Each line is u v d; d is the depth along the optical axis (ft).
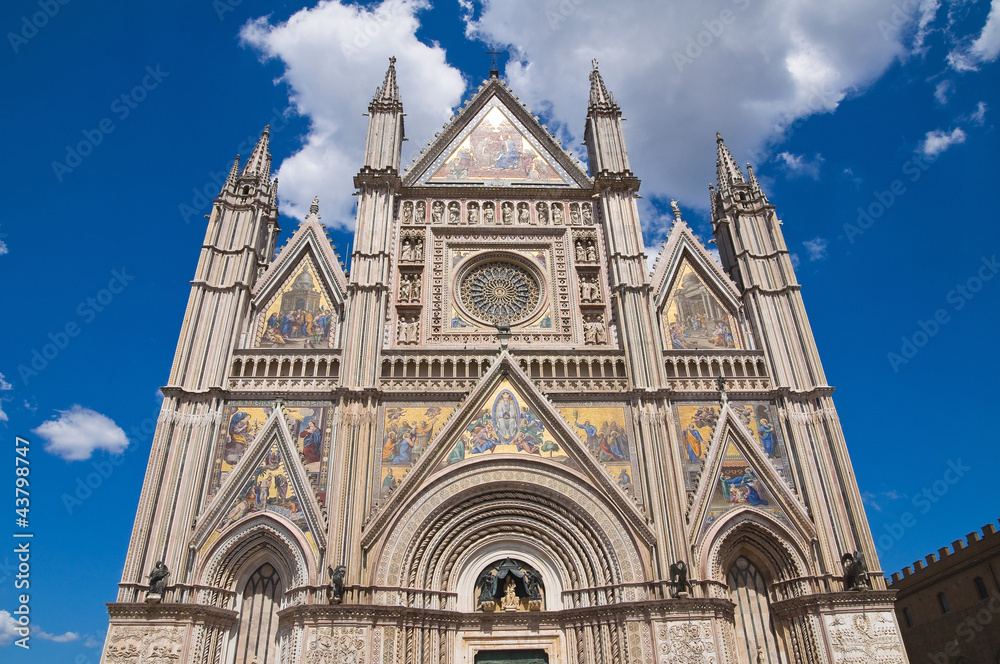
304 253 149.38
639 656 109.40
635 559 118.32
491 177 165.48
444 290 147.95
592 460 125.39
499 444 127.65
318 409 129.29
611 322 145.48
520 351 138.51
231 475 120.57
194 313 134.51
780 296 145.69
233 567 117.19
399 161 164.35
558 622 118.62
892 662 109.29
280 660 110.83
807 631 113.50
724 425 130.52
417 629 112.47
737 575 123.65
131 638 105.19
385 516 118.83
